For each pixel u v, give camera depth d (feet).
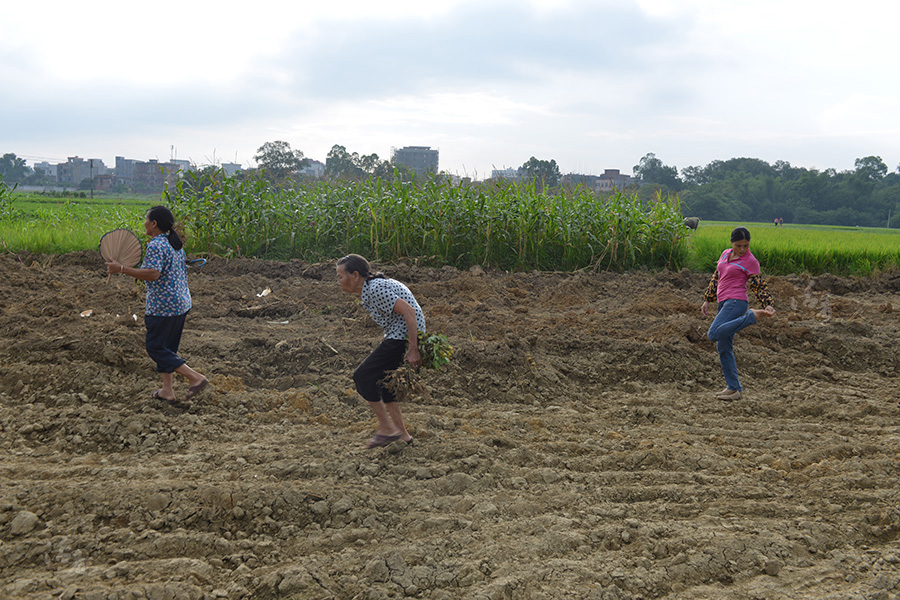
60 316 26.11
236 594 11.24
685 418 20.66
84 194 229.45
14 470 14.89
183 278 18.60
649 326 28.99
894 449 18.10
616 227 48.32
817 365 26.22
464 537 13.16
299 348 23.63
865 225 383.45
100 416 17.81
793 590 11.93
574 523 13.89
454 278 39.37
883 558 13.04
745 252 21.85
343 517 13.66
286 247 48.11
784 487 15.93
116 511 13.24
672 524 13.99
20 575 11.48
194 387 18.78
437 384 21.99
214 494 13.82
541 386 22.63
